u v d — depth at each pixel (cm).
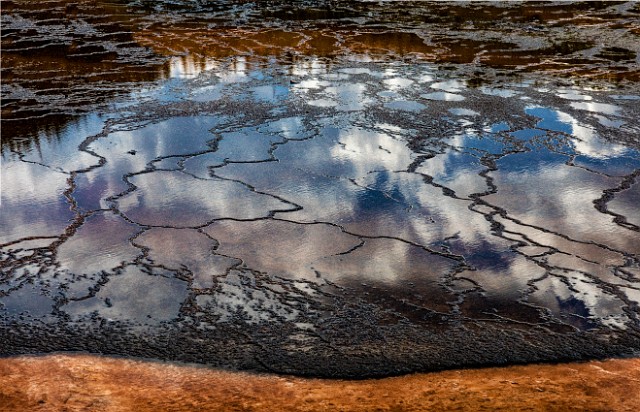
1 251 323
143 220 355
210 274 306
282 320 273
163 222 353
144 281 300
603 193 389
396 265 315
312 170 420
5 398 220
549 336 263
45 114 518
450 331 266
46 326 267
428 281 302
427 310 281
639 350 255
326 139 469
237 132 481
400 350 254
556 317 276
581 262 318
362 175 413
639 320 275
